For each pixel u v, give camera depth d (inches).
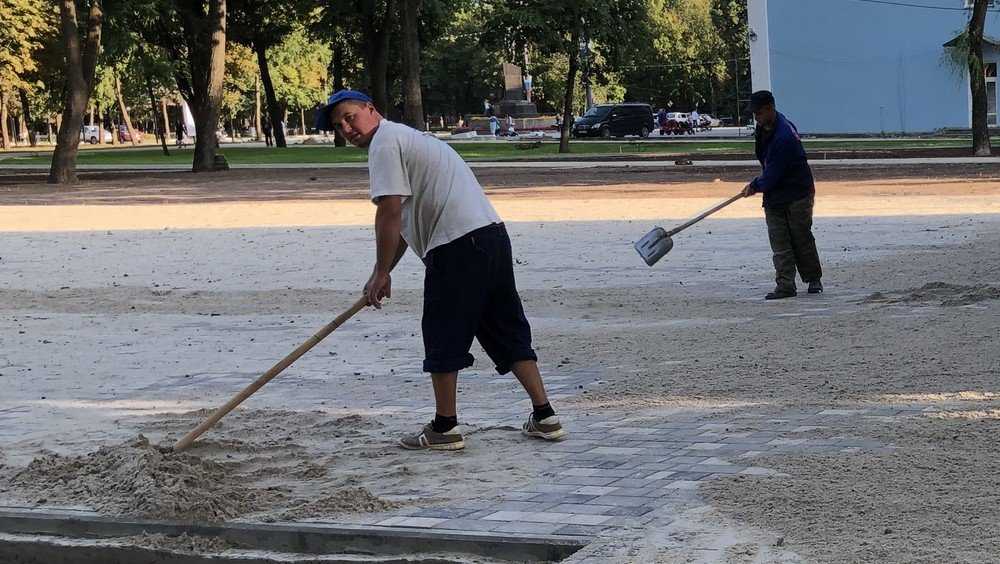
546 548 178.4
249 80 3740.2
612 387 306.2
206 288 545.0
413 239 246.1
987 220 711.1
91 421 290.0
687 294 476.4
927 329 358.0
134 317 470.9
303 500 212.5
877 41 2316.7
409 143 239.8
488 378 333.4
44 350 400.5
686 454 231.6
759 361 326.3
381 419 281.7
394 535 187.3
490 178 1378.0
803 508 188.1
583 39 2071.9
